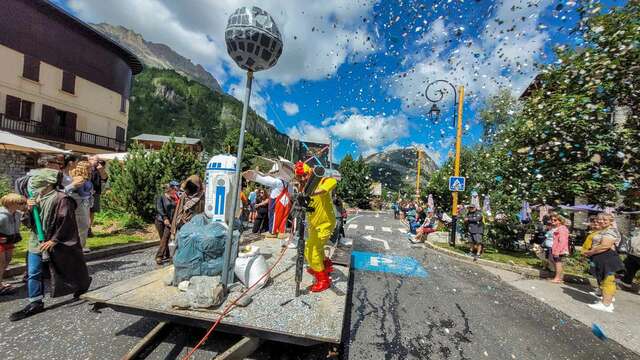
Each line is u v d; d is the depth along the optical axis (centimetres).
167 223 595
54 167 426
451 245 1123
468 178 1630
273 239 644
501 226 1095
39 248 350
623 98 655
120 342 307
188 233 353
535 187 788
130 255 656
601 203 724
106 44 2725
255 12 320
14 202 401
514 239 1095
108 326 338
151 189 1021
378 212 3994
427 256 945
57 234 346
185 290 323
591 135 679
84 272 369
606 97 661
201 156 1502
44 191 354
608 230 543
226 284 329
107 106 2788
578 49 663
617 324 465
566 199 782
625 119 718
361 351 332
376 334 376
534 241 1090
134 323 348
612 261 530
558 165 738
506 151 878
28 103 2136
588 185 678
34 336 309
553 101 706
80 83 2492
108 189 1098
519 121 823
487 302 528
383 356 325
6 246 404
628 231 1010
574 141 693
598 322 470
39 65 2164
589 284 713
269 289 357
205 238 345
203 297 292
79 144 2469
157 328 296
